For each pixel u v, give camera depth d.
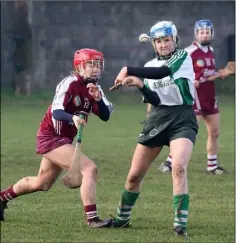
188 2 75.88
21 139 42.94
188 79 18.72
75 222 20.52
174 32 18.80
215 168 30.25
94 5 75.25
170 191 25.94
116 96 73.88
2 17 73.88
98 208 22.83
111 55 75.69
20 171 30.92
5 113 61.12
